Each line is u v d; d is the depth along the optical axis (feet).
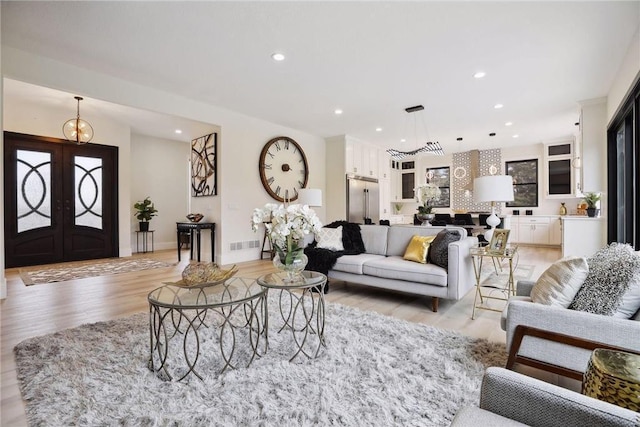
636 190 10.36
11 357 6.52
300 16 8.56
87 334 7.49
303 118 18.54
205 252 18.26
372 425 4.38
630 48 9.93
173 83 13.28
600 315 4.63
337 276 11.70
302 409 4.69
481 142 25.39
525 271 15.20
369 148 25.52
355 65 11.47
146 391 5.18
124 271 15.31
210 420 4.48
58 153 17.79
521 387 2.74
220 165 17.02
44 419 4.49
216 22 8.86
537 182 26.03
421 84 13.20
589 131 14.92
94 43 10.03
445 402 4.89
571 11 8.27
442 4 8.02
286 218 7.38
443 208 30.37
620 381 2.74
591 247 14.70
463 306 10.15
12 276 14.17
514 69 11.75
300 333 7.68
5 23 8.92
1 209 10.65
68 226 18.20
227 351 6.71
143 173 23.18
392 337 7.38
